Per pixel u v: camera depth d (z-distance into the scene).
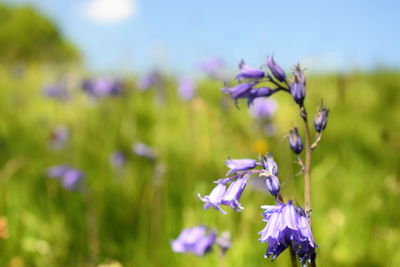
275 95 1.26
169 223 0.66
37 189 0.78
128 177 0.81
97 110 1.27
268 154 0.38
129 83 1.18
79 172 0.70
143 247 0.63
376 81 1.45
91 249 0.65
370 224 0.65
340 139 0.98
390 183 0.72
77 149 0.97
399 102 1.31
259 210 0.66
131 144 0.94
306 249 0.36
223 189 0.38
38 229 0.67
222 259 0.51
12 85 1.74
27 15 7.37
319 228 0.62
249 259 0.57
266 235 0.35
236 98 0.42
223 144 0.80
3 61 2.09
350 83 1.18
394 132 1.01
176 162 0.86
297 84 0.40
